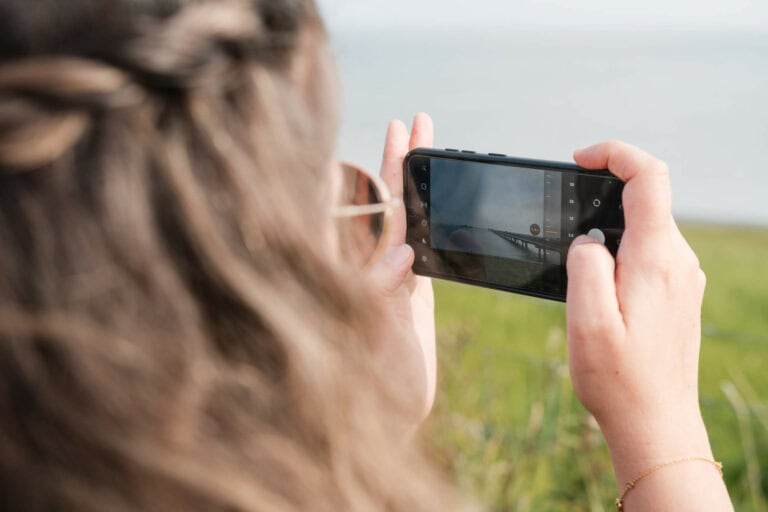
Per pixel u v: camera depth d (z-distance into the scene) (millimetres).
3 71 533
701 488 910
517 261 1347
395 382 883
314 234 606
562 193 1299
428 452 795
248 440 563
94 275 538
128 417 535
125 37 543
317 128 645
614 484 2418
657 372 932
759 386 4094
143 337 542
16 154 525
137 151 546
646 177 1000
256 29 591
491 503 2373
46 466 537
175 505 541
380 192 926
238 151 572
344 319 609
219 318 566
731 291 6734
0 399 537
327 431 586
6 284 536
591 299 935
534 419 2629
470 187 1351
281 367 573
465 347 3068
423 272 1403
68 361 530
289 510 565
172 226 552
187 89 557
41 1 552
